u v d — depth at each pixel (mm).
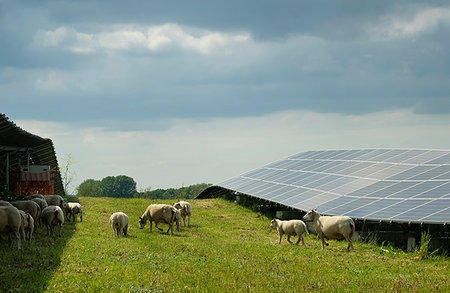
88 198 43750
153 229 26562
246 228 29438
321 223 21562
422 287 13477
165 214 24547
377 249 21672
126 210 35125
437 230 22656
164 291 12398
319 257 19062
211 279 13922
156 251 18953
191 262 16797
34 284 12477
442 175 26172
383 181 28594
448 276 15805
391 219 21328
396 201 23844
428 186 24797
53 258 16172
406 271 16609
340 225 20828
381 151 37938
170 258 17391
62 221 21562
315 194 30312
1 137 29047
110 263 15883
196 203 42375
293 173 40844
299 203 29031
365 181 29953
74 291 11977
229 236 25406
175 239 22875
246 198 41969
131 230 25516
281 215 32812
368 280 14430
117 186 142250
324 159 42688
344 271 16125
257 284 13461
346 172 34281
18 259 15453
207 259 17672
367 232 24219
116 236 22766
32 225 19344
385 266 17469
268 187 38000
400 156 34250
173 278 13914
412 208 22047
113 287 12492
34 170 37188
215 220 32281
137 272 14516
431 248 21250
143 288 12555
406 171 29453
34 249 17391
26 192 34219
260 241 24000
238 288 12977
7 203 20734
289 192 33344
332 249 21406
